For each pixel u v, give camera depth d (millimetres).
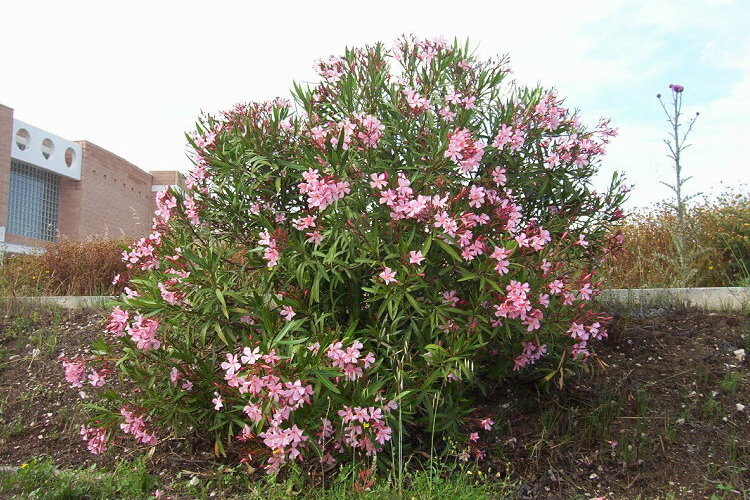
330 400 2924
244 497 2910
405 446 3162
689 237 6648
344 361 2873
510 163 3604
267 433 2762
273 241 3141
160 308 3203
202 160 3666
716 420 3529
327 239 3217
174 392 3344
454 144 3123
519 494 2961
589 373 4008
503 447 3344
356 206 3172
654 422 3521
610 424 3514
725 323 4590
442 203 3006
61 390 4375
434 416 3035
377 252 3039
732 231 6656
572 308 3428
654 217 7684
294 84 3803
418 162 3355
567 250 3885
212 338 3639
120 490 2932
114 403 4000
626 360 4207
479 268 3137
